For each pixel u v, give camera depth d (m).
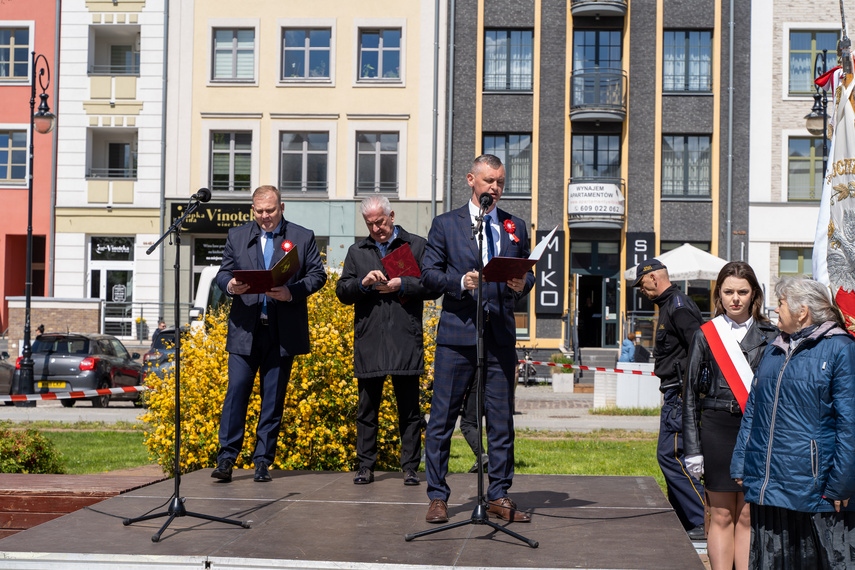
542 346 29.53
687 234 29.72
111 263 30.94
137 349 27.48
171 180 30.64
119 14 30.91
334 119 30.30
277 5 30.47
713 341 5.33
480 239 5.02
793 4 29.50
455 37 30.19
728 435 5.29
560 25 30.05
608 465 11.20
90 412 18.64
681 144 30.02
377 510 5.71
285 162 30.58
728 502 5.39
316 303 8.45
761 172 29.56
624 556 4.62
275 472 7.25
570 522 5.39
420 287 6.62
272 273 5.97
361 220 30.16
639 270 6.92
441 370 5.38
